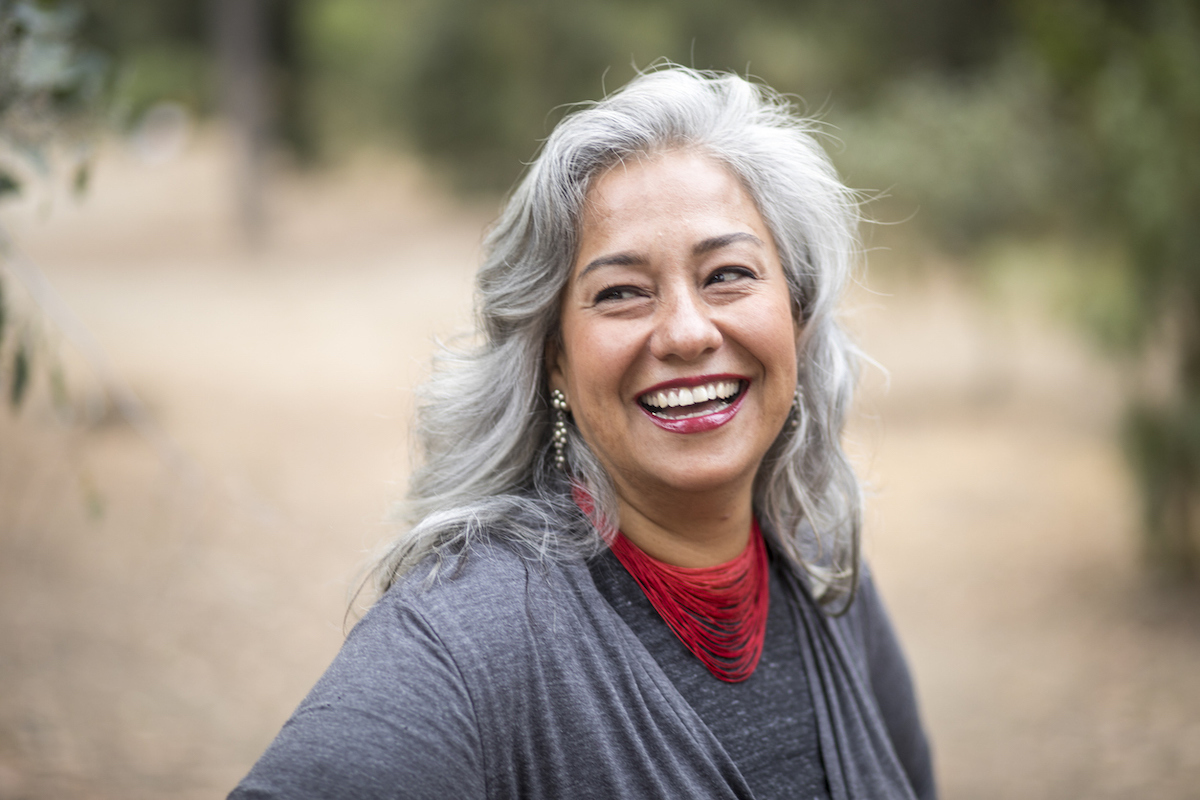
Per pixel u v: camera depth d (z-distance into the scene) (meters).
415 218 25.25
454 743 1.18
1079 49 6.18
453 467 1.48
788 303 1.47
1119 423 6.36
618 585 1.44
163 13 25.97
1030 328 14.90
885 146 10.50
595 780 1.25
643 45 22.31
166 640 5.37
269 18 27.30
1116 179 5.92
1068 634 5.87
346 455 9.38
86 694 4.61
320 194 27.30
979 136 10.33
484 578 1.32
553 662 1.29
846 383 1.67
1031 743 4.61
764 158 1.46
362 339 14.57
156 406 10.49
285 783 1.11
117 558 6.44
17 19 2.31
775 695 1.50
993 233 10.55
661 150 1.41
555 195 1.39
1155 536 6.39
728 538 1.51
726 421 1.41
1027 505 8.40
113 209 22.83
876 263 10.75
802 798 1.46
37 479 7.55
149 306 16.03
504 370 1.46
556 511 1.44
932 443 10.54
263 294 17.48
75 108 2.56
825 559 1.68
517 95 24.31
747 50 19.69
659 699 1.33
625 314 1.39
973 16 16.73
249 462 8.87
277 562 6.63
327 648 5.46
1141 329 5.93
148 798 3.77
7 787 3.67
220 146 25.80
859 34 17.45
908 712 1.85
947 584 6.76
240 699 4.78
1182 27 5.86
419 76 24.72
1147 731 4.70
